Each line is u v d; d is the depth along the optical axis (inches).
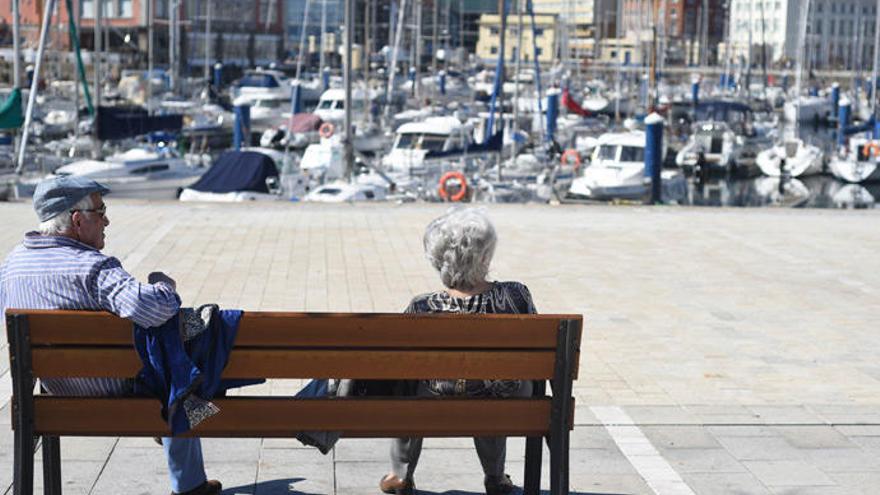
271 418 197.3
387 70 3120.1
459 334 194.7
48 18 1234.0
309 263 533.6
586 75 3924.7
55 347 190.9
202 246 579.8
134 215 701.9
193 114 2514.8
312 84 3171.8
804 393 323.6
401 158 1721.2
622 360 359.6
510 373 197.9
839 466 256.1
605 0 4926.2
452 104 2755.9
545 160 1754.4
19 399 190.2
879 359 368.8
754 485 243.1
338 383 218.7
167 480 239.3
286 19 4205.2
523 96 3149.6
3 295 201.0
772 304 457.7
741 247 610.5
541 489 241.3
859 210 796.0
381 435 200.5
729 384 332.2
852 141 2224.4
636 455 261.6
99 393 198.2
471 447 266.5
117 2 3590.1
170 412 190.7
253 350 194.1
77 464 247.8
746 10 3971.5
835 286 500.1
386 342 193.8
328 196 1259.2
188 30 3826.3
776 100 3452.3
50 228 202.7
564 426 200.4
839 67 4404.5
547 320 195.9
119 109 1626.5
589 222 703.7
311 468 249.4
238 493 233.3
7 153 1519.4
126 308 189.3
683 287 490.9
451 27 4451.3
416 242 608.4
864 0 4429.1
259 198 1247.5
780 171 2180.1
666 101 3179.1
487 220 213.0
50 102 2292.1
